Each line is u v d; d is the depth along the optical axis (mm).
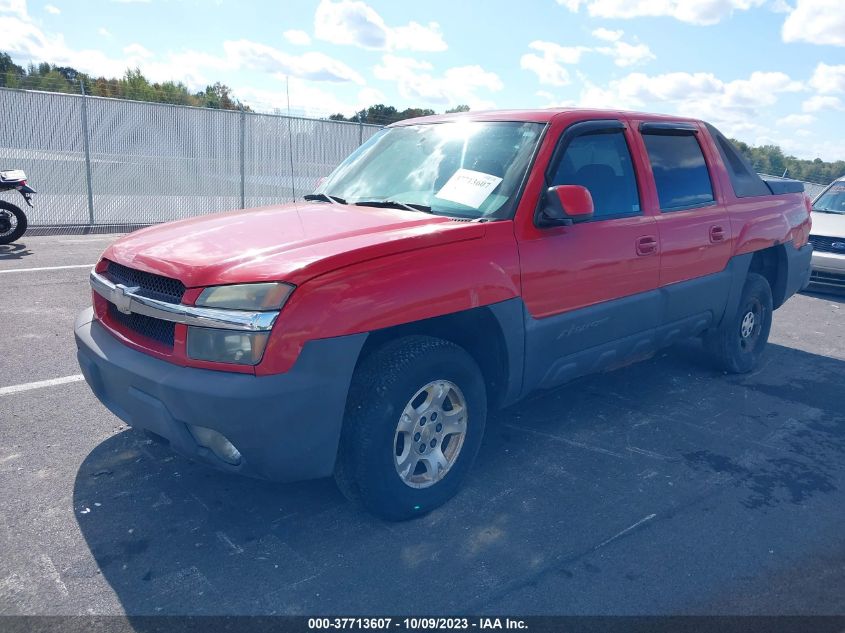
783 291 5984
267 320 2775
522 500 3590
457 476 3496
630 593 2869
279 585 2842
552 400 5031
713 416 4844
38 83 14945
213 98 18062
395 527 3293
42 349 5617
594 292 3951
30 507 3352
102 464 3801
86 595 2746
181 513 3354
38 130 12984
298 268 2836
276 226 3457
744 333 5641
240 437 2809
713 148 5180
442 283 3186
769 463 4137
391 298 3018
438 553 3100
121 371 3109
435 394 3309
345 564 2994
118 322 3418
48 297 7281
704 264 4820
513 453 4137
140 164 14289
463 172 3865
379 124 17172
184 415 2883
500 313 3443
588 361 4098
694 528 3385
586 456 4133
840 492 3809
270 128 15766
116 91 17875
